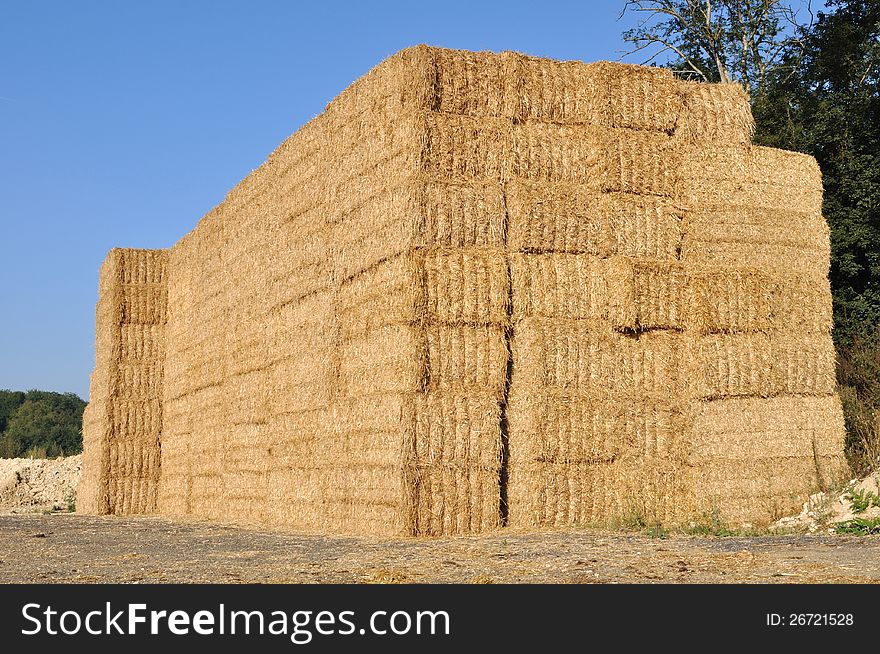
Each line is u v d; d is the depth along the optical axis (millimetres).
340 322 18578
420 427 15922
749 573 9984
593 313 16906
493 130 16812
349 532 17500
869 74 29359
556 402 16438
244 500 23516
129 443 30594
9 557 13648
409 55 16703
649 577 9859
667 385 17172
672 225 17578
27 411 82750
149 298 31016
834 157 27094
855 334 23719
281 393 21297
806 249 18672
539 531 15641
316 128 19906
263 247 22734
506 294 16516
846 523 15398
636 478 16797
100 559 13172
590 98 17453
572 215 16938
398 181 16672
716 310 17641
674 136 17922
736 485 17391
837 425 18453
